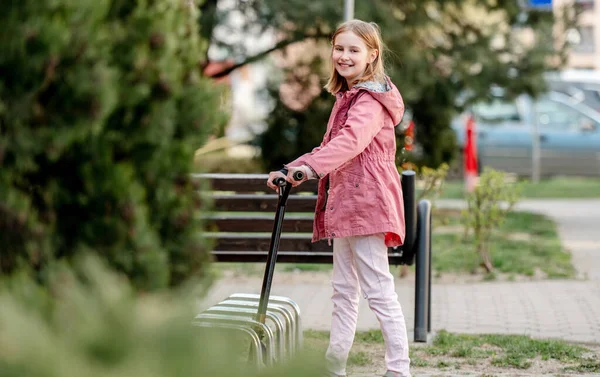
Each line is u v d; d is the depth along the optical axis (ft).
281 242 23.49
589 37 147.74
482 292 31.86
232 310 17.53
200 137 12.28
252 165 70.54
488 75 52.54
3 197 10.20
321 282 34.40
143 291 11.07
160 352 7.18
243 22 53.42
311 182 23.63
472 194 36.40
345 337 18.21
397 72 50.65
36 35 10.11
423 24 52.03
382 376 18.76
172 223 12.04
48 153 10.37
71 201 11.07
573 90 86.38
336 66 18.02
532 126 81.87
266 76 60.54
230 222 23.49
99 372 6.89
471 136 58.18
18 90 10.23
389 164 17.70
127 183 11.18
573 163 82.84
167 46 11.65
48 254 10.42
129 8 11.51
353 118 17.07
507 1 54.13
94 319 7.44
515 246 42.73
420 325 23.39
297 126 59.31
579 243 45.01
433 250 41.55
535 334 25.05
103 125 11.14
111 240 11.05
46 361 6.79
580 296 30.91
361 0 49.70
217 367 7.14
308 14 49.47
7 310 7.15
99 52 10.69
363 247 17.70
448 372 20.48
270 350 15.75
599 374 20.34
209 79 12.69
